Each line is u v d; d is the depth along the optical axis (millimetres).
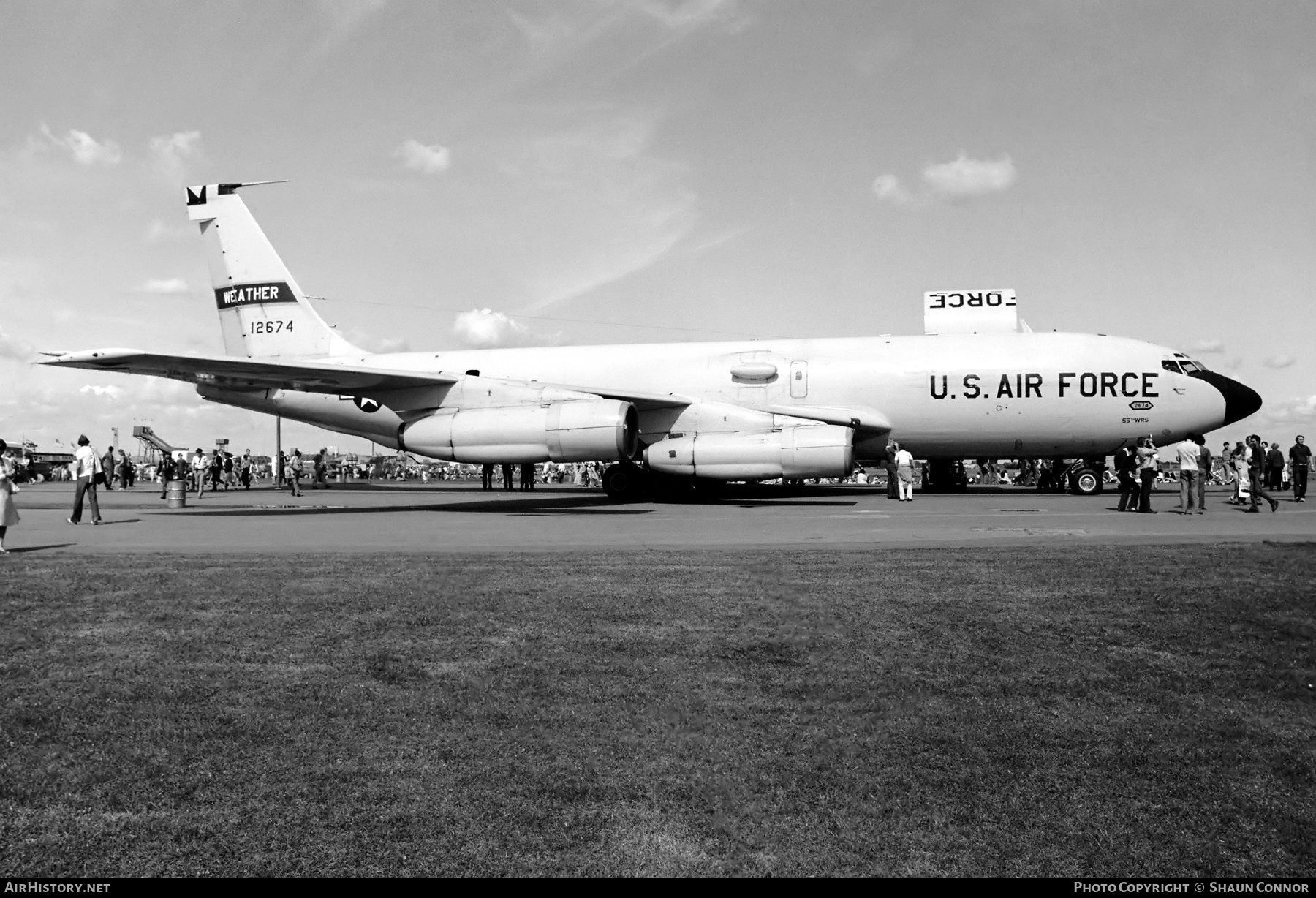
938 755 4637
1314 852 3697
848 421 27594
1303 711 5324
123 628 7328
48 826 3854
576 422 21406
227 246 33312
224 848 3674
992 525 17422
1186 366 27078
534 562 11445
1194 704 5430
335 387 23609
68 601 8539
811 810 4027
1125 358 27266
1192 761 4578
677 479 28734
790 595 8812
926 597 8625
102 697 5492
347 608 8156
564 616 7816
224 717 5137
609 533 16250
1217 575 9938
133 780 4301
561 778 4328
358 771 4410
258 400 32469
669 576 10102
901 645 6781
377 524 18781
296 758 4555
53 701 5418
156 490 48250
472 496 35656
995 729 4996
